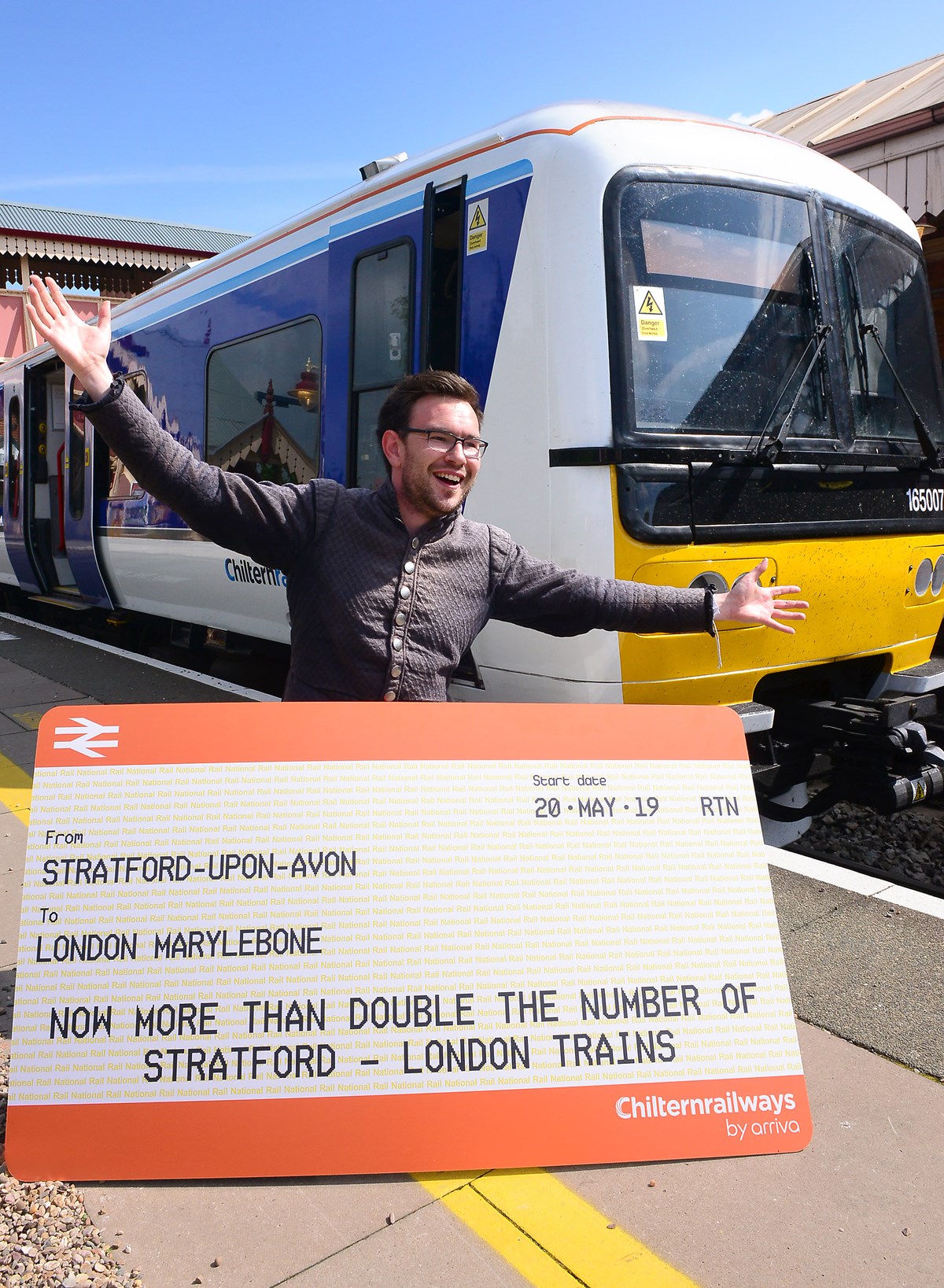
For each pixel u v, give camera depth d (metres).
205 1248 2.14
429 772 2.45
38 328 2.16
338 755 2.43
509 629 4.44
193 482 2.27
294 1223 2.21
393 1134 2.28
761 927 2.49
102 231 24.42
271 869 2.37
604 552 4.04
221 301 6.77
